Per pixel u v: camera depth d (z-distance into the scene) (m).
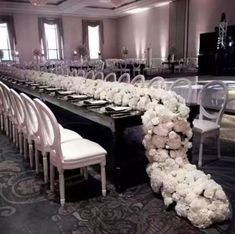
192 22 12.46
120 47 17.70
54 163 2.46
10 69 8.59
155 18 14.46
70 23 16.22
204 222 2.03
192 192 2.12
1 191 2.70
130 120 2.57
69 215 2.26
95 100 3.38
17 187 2.78
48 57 16.05
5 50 14.98
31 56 15.61
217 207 2.08
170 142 2.44
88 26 16.80
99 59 15.34
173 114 2.41
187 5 12.53
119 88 3.17
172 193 2.26
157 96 2.61
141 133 3.93
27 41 15.38
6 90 3.83
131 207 2.36
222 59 10.80
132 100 2.81
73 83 4.21
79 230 2.06
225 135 4.22
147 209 2.33
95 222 2.16
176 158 2.45
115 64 13.17
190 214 2.08
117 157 2.60
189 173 2.31
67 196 2.57
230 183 2.73
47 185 2.81
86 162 2.41
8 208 2.38
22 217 2.25
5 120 4.56
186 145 2.52
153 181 2.45
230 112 5.35
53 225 2.13
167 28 13.77
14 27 14.88
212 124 3.23
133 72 12.03
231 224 2.10
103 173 2.53
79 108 3.12
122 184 2.65
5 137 4.55
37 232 2.05
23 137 3.60
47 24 15.73
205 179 2.22
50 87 4.81
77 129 4.48
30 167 3.28
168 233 2.01
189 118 2.85
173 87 4.16
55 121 2.24
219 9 11.14
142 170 2.80
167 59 13.43
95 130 4.39
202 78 10.13
